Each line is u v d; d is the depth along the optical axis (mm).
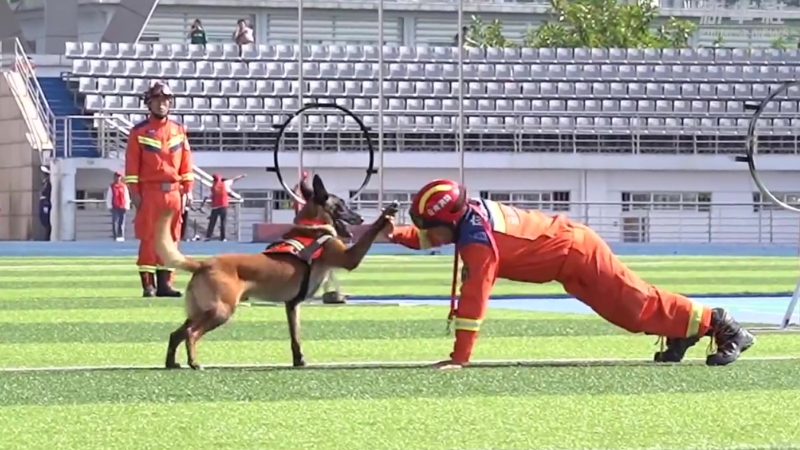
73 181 33750
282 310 13180
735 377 8102
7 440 6012
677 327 8781
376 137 37375
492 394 7418
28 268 22953
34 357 9422
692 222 36594
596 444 5883
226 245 30656
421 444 5902
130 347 10070
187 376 8148
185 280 18766
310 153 35562
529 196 36688
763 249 34219
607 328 11664
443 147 37312
